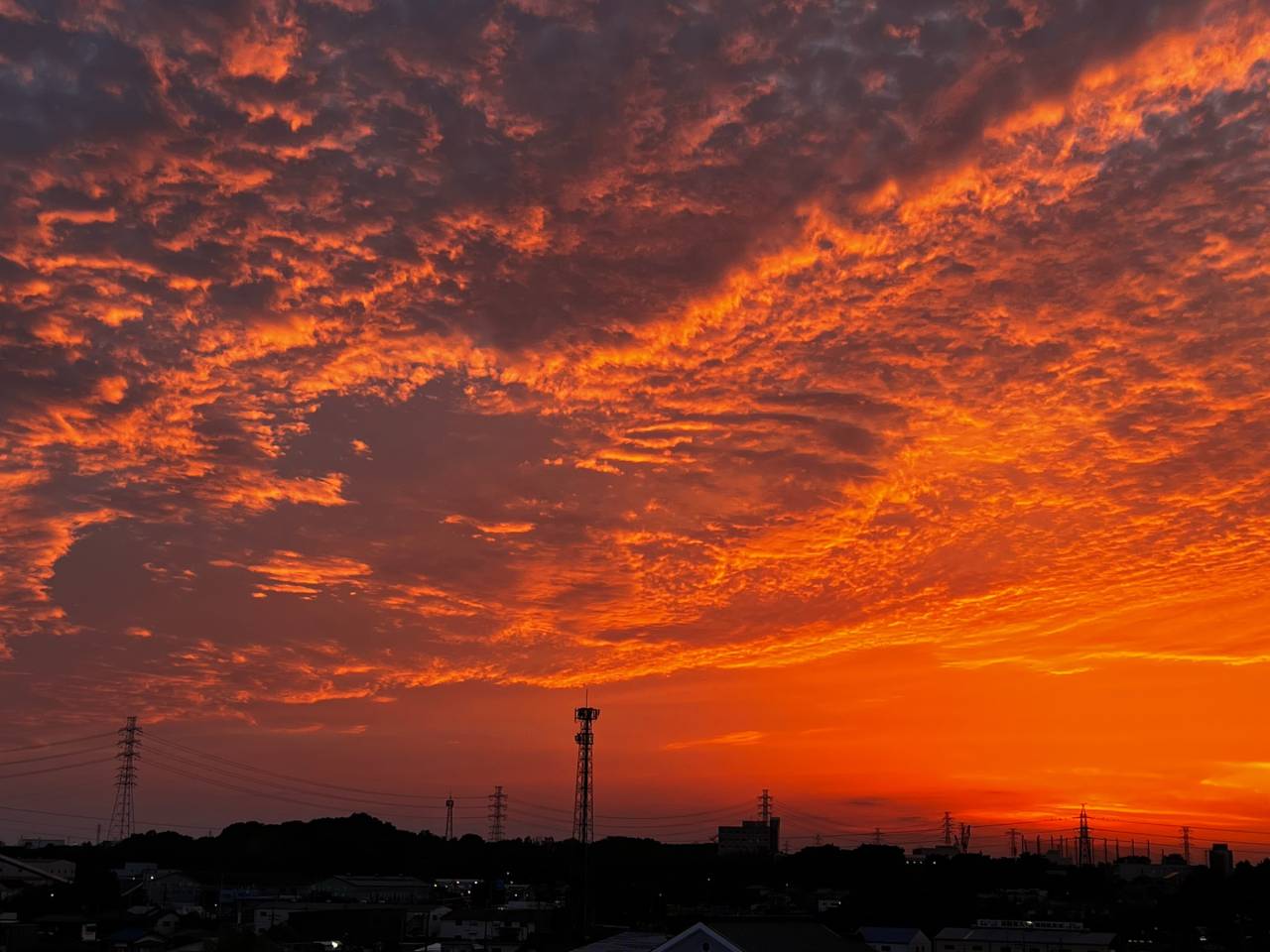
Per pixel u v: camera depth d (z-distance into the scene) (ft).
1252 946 433.89
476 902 563.07
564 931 421.59
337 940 427.33
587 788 415.85
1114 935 391.24
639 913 497.46
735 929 212.64
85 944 379.35
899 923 465.06
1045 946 386.93
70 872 554.87
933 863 649.20
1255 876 506.07
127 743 608.60
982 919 461.37
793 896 569.64
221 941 355.56
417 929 474.90
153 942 374.43
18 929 399.03
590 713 419.95
